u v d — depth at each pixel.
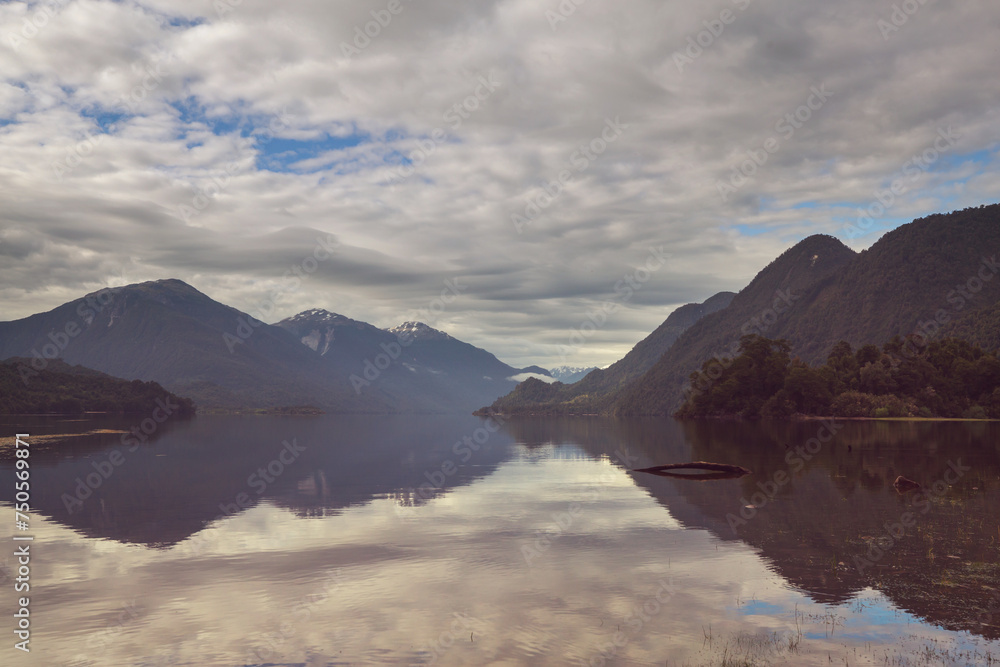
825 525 27.03
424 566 21.31
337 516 30.94
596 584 19.05
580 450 76.00
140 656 13.98
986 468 48.06
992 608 16.50
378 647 14.35
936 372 171.75
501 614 16.48
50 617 16.42
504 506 33.81
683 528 27.27
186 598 17.98
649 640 14.65
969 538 24.25
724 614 16.31
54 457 64.94
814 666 13.20
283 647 14.41
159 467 55.44
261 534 26.67
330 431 145.00
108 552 23.52
